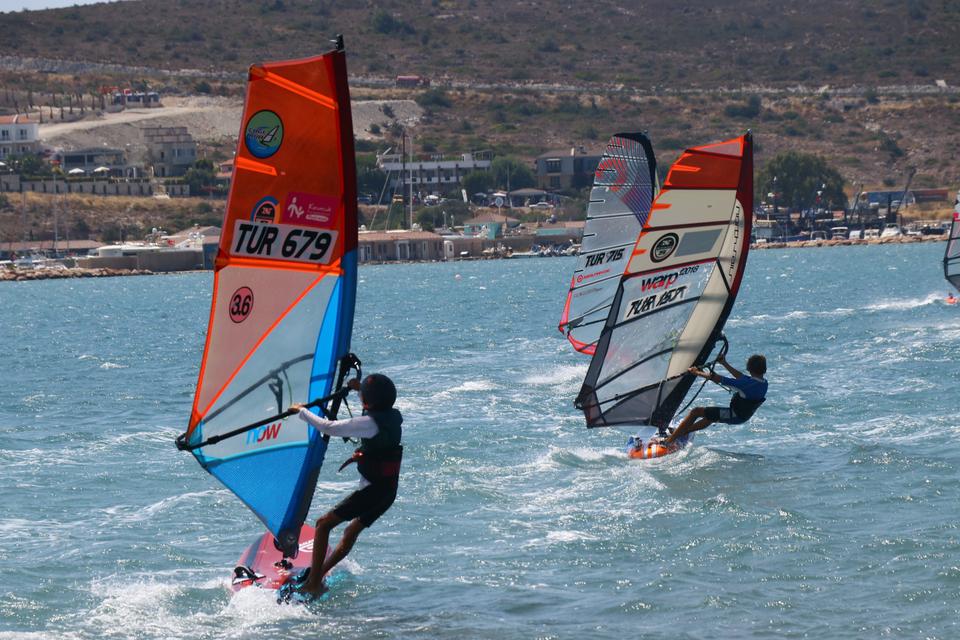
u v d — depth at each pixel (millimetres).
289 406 37438
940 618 35781
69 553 44844
